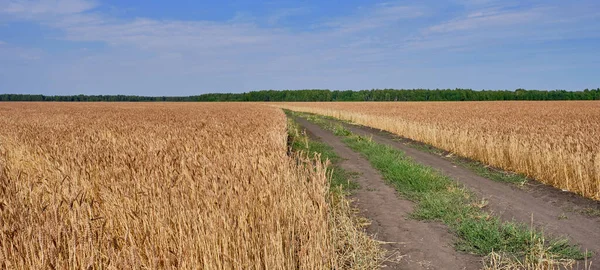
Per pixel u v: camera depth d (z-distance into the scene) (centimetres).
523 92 14425
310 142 2042
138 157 720
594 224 736
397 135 2530
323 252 503
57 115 3669
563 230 701
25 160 908
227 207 498
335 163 1448
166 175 594
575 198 930
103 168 678
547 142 1203
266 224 496
